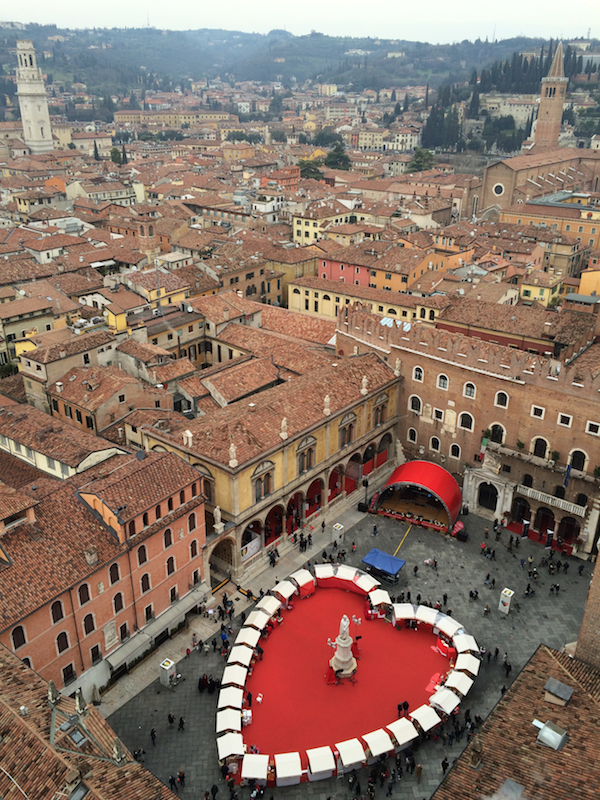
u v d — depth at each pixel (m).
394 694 57.84
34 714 39.31
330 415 78.31
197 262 142.38
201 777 50.56
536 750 40.34
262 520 72.38
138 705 56.84
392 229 184.62
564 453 76.38
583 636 50.91
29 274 134.25
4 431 78.31
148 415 80.12
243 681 55.94
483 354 80.25
